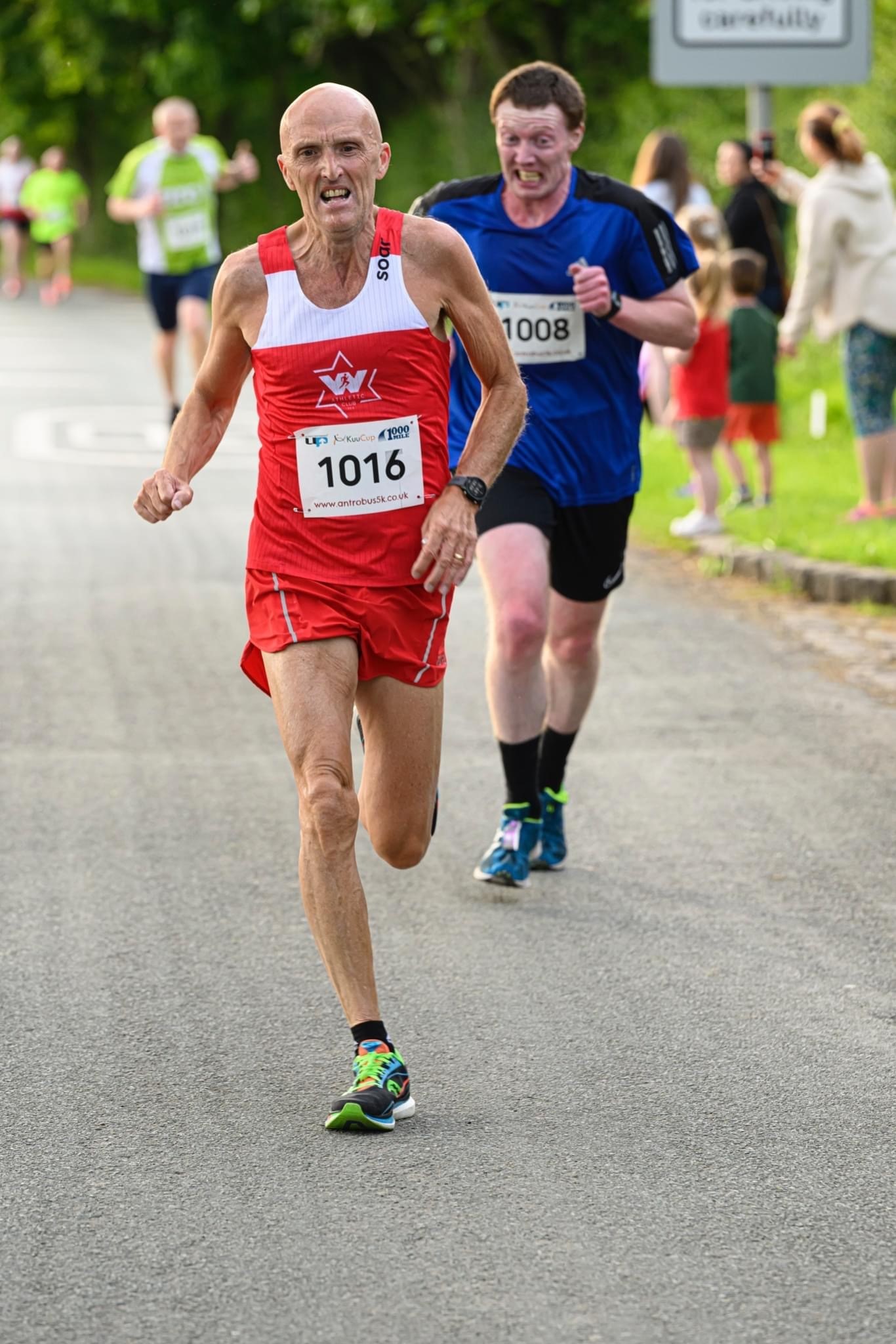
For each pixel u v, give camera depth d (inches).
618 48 4293.8
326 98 571.8
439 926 756.6
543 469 798.5
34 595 1384.1
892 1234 504.4
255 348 591.2
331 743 583.5
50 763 976.9
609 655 1220.5
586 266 765.9
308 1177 540.1
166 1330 455.5
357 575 591.8
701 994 684.1
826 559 1425.9
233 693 1121.4
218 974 704.4
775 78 1674.5
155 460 2023.9
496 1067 620.1
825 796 926.4
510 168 788.6
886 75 2347.4
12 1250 496.7
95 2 5231.3
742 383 1651.1
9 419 2356.1
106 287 5241.1
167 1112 586.2
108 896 788.0
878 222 1515.7
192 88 5073.8
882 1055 629.6
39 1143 564.4
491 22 4249.5
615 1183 535.2
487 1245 498.0
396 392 590.2
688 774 964.6
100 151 6663.4
